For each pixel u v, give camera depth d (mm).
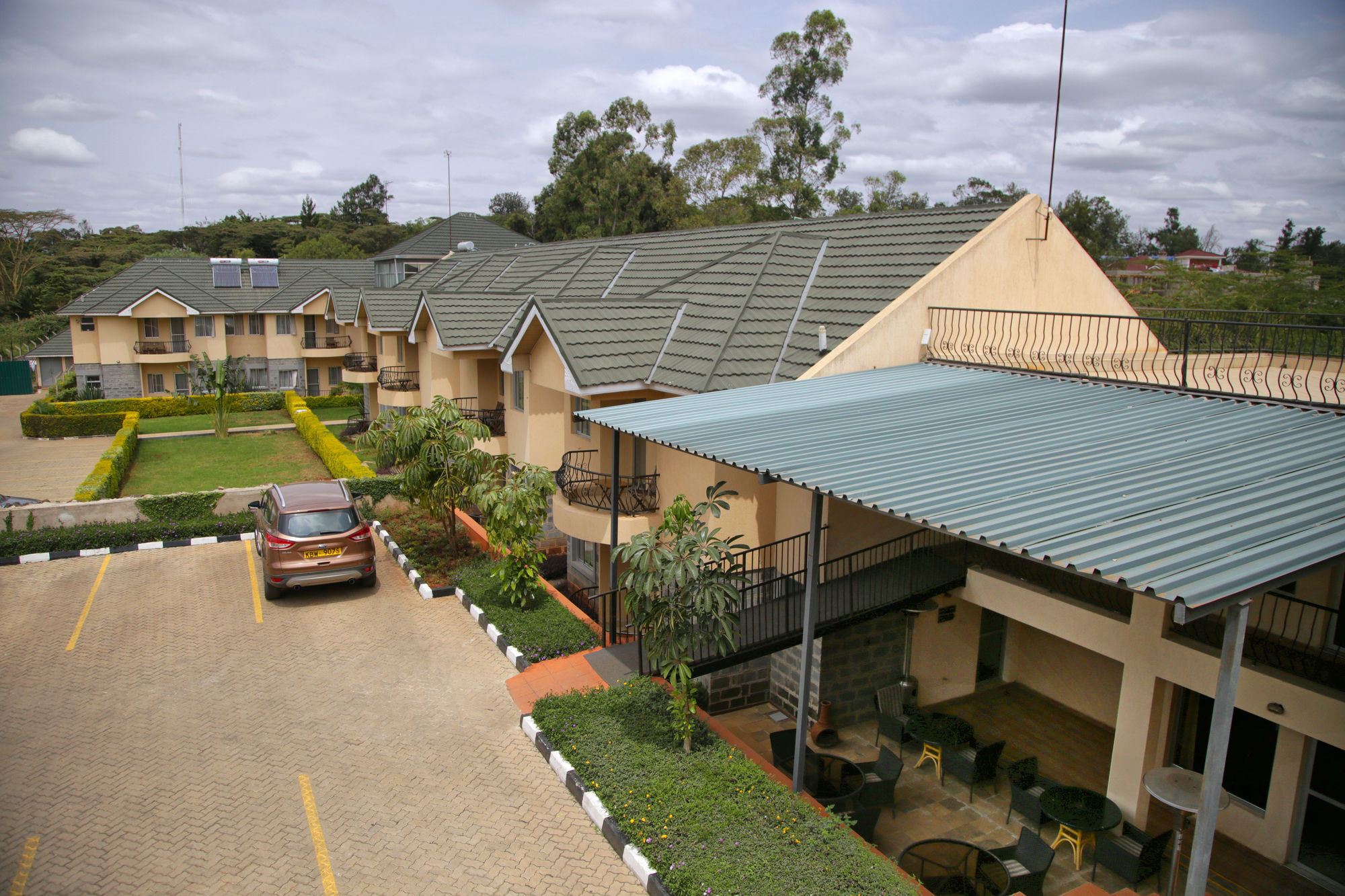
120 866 8422
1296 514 6938
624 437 16828
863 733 13742
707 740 10375
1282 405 10906
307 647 13992
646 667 12484
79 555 18859
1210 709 11562
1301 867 10539
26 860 8492
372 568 16359
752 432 10594
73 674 12945
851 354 14305
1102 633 11352
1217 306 33125
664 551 10008
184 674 12938
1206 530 6645
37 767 10273
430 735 11125
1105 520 6941
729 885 7438
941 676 14984
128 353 47156
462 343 22609
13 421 46281
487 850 8727
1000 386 12953
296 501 16266
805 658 9422
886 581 13070
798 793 9734
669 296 17734
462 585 16438
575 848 8766
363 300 32469
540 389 19672
